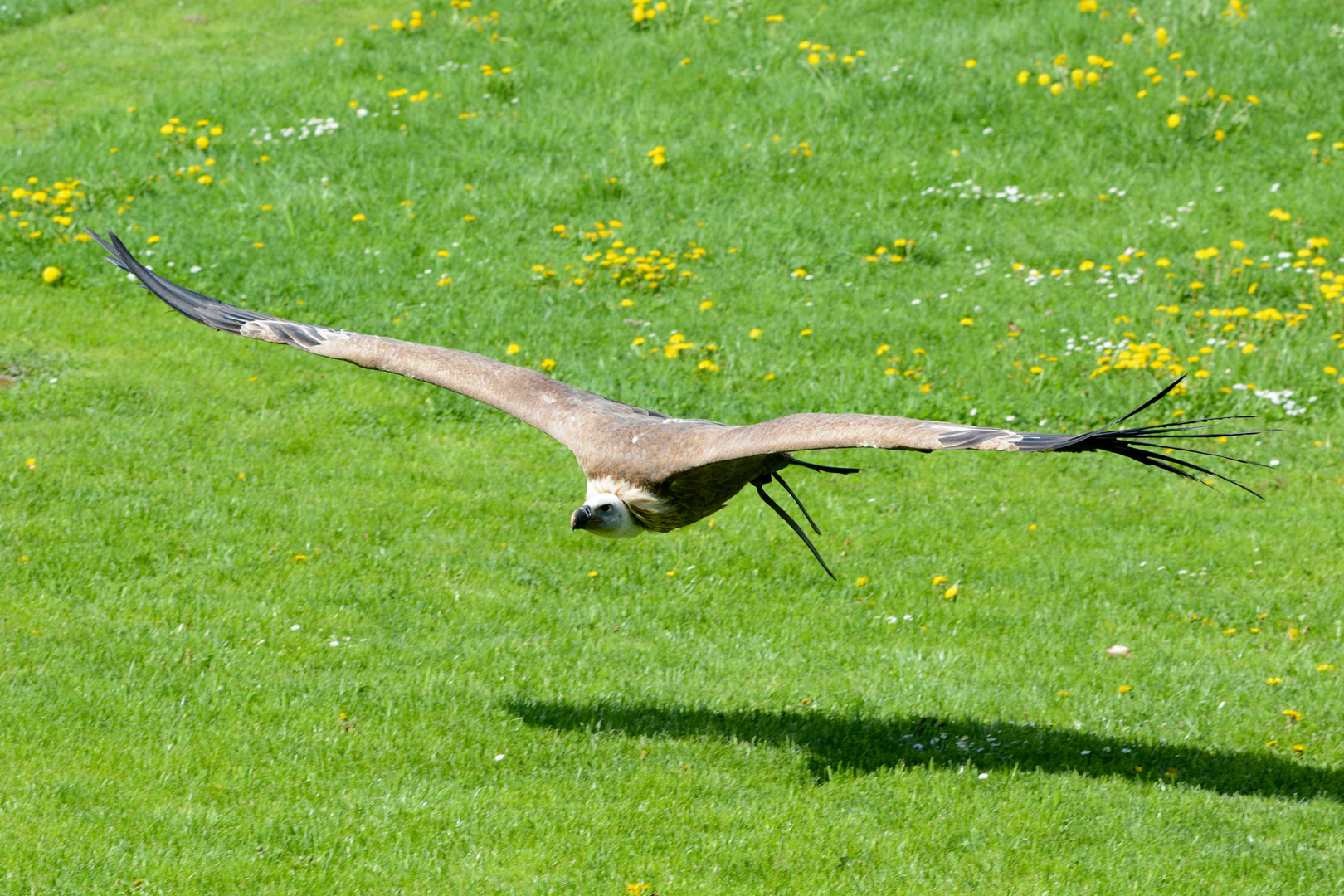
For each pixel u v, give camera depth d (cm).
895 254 1905
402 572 1197
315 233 1942
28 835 783
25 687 953
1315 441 1475
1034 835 834
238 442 1457
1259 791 899
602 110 2311
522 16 2662
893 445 667
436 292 1777
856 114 2266
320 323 1695
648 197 2061
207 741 903
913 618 1148
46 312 1734
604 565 1235
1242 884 782
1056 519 1347
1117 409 1514
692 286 1827
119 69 2609
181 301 903
